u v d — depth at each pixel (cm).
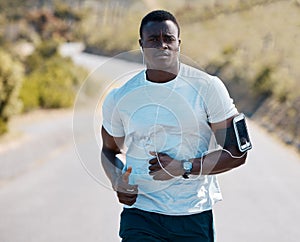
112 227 786
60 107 2886
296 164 1438
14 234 761
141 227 359
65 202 973
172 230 357
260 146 1881
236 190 1062
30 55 3809
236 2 4844
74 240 723
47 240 726
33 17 6294
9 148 1496
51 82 3041
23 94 2622
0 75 1728
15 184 1188
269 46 3788
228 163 349
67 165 1459
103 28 6012
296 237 729
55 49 4112
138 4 6000
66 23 6562
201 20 5041
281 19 4062
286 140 2073
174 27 345
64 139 2012
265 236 733
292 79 3081
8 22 5556
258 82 3369
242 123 348
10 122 2105
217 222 809
